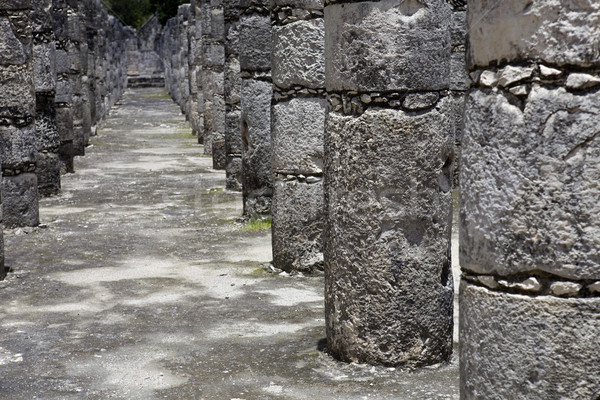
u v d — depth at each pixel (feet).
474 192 12.20
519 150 11.59
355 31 19.08
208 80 72.13
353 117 19.27
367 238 19.17
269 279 29.14
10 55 37.83
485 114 11.95
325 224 20.21
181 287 28.19
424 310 19.39
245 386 18.66
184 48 117.39
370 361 19.54
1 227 29.60
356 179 19.17
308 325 23.38
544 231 11.54
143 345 21.89
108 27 131.03
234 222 40.09
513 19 11.53
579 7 11.09
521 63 11.56
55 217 42.65
